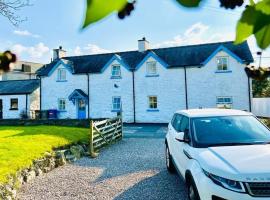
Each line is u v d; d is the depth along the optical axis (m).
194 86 24.36
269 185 4.26
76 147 11.47
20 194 7.25
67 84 28.14
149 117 25.53
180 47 26.91
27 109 30.70
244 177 4.34
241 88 23.12
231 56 23.33
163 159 10.38
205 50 25.56
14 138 11.90
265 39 0.48
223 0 0.46
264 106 23.59
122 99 26.34
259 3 0.47
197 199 4.91
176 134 7.17
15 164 8.33
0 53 0.56
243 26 0.49
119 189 7.33
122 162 10.18
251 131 6.09
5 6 6.00
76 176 8.62
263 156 4.85
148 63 25.72
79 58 30.12
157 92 25.38
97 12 0.40
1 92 31.80
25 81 34.06
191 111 7.33
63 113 28.08
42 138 11.85
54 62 30.38
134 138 16.05
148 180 7.91
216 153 5.16
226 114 6.70
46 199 6.89
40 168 9.02
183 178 6.31
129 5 0.42
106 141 13.55
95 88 27.20
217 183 4.52
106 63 26.81
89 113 27.27
